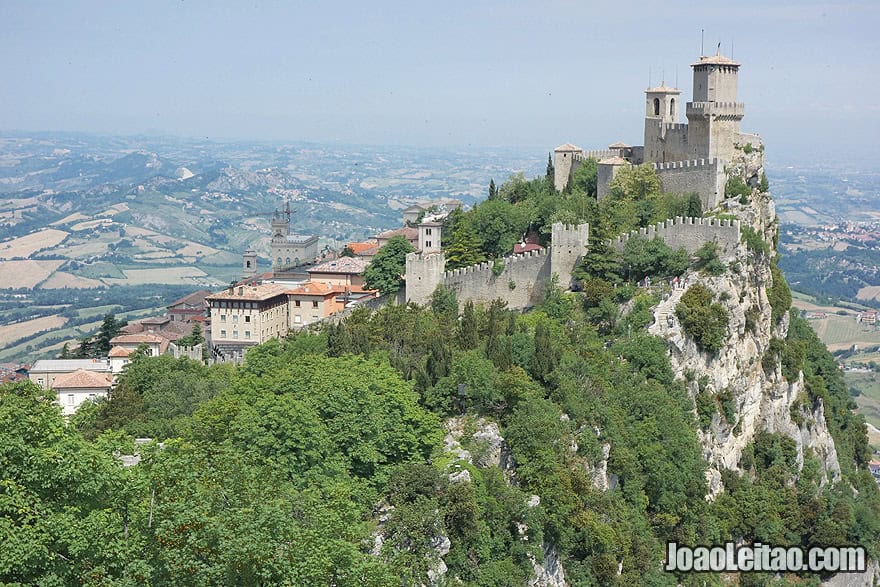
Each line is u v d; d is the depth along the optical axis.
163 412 167.38
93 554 89.38
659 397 167.12
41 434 96.56
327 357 165.75
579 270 193.38
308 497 109.44
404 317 189.12
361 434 133.38
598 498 144.00
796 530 185.38
